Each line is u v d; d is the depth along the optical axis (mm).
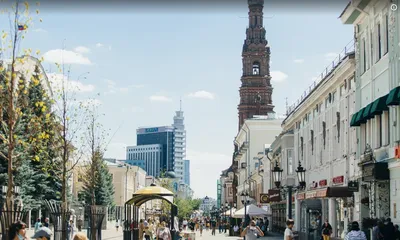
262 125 101562
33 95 32438
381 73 29016
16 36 20688
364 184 32062
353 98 35000
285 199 62156
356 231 20734
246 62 125625
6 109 22469
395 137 26594
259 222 67438
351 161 35125
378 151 28906
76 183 76438
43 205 49781
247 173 102188
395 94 25062
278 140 62094
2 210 18156
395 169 26703
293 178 55156
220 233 83438
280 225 71500
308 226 46312
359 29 33125
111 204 89625
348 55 34250
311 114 48062
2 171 41000
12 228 13055
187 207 149000
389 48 27484
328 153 41844
